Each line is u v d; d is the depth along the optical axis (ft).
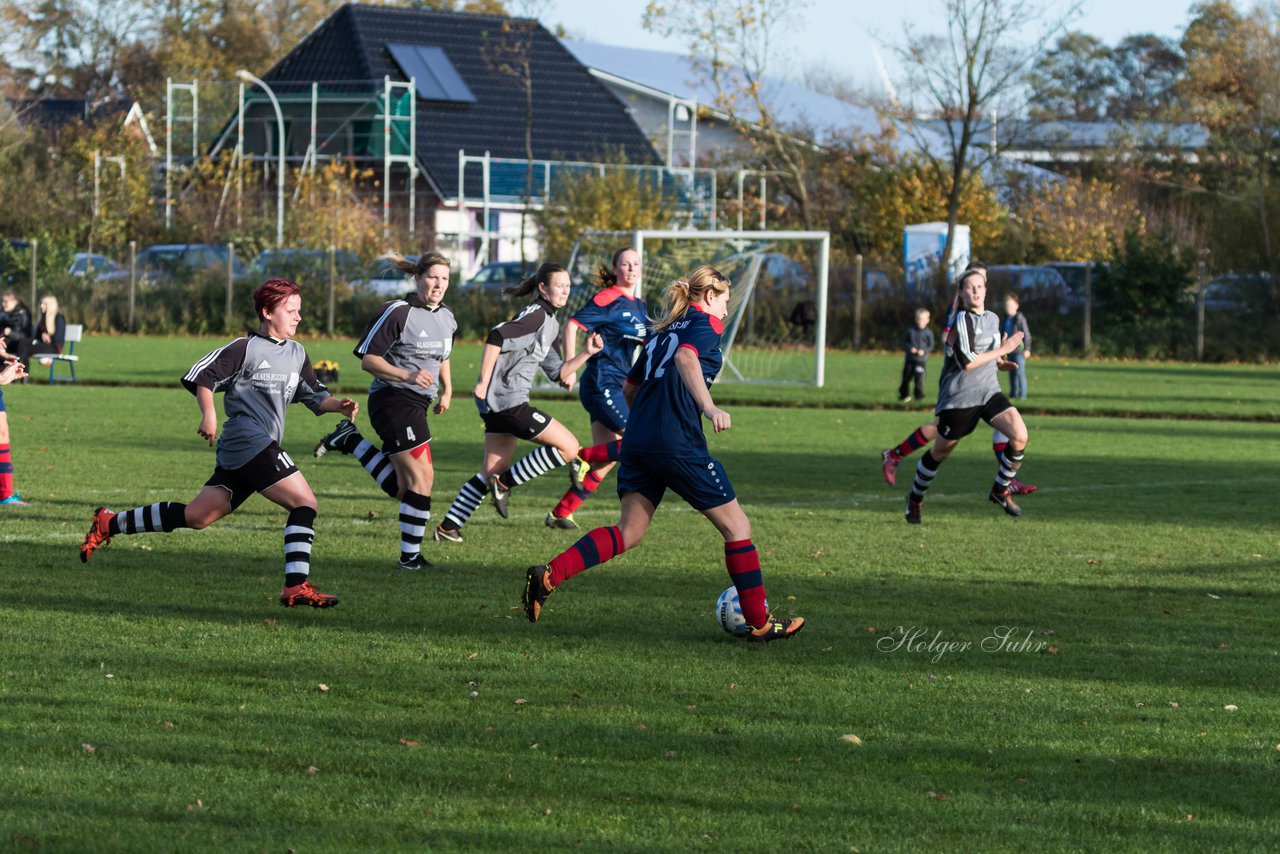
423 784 57.88
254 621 87.25
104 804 54.60
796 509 145.18
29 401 249.55
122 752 60.85
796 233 328.49
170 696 69.87
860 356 437.99
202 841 51.21
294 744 62.59
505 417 119.96
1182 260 470.80
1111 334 460.55
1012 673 78.48
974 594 101.50
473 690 72.38
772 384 329.11
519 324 117.80
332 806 55.06
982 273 130.72
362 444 107.86
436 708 69.00
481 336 469.57
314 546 116.47
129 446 184.96
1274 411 275.80
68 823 52.54
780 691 73.41
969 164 590.55
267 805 55.01
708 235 331.98
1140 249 467.52
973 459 197.06
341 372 335.26
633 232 335.06
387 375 104.83
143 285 477.77
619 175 551.59
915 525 135.64
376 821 53.57
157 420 219.20
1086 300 453.58
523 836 52.42
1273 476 179.52
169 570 103.50
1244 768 62.28
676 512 142.10
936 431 133.28
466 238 653.30
